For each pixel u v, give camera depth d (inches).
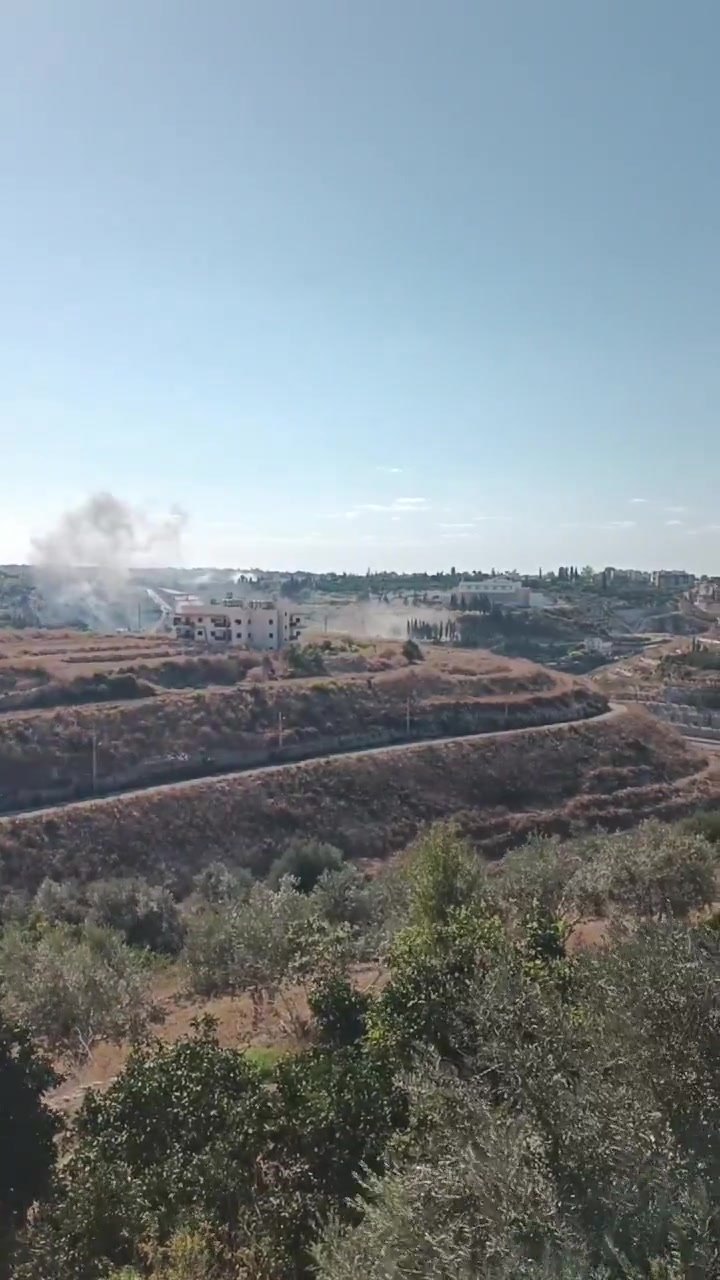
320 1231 401.4
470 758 3334.2
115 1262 458.3
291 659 4261.8
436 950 678.5
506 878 1170.6
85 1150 547.2
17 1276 453.1
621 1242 304.8
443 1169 342.3
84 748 3009.4
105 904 1919.3
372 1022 629.9
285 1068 591.5
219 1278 438.9
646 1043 389.4
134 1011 1008.9
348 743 3474.4
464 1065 518.3
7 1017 652.1
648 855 1097.4
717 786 3422.7
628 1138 335.9
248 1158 525.7
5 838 2415.1
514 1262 290.2
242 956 1000.9
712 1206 312.3
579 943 863.7
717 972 405.4
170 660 4040.4
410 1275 312.7
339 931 960.9
